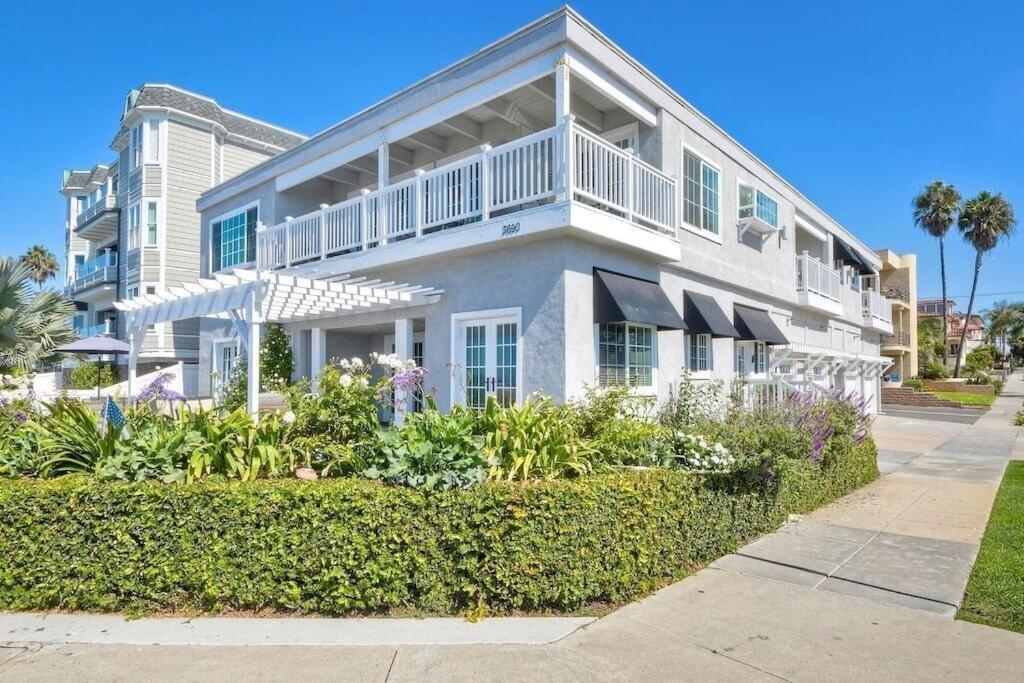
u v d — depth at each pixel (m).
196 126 24.19
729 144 13.99
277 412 5.85
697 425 8.21
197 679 3.63
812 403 9.55
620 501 4.93
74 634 4.20
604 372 9.97
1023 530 7.01
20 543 4.62
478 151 13.41
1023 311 67.50
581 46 9.55
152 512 4.55
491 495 4.55
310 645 4.06
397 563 4.53
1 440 5.65
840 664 3.89
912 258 39.56
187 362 23.98
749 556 6.09
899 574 5.55
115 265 28.48
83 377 23.98
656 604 4.85
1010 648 4.11
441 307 11.00
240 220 16.91
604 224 9.36
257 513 4.52
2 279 14.38
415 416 5.76
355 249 13.17
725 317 13.16
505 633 4.27
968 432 19.58
